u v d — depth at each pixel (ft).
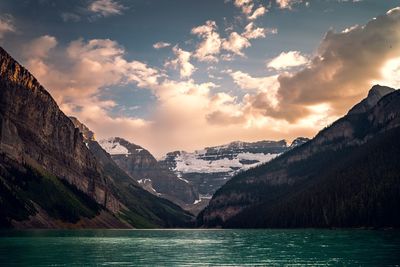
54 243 411.34
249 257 300.81
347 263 244.83
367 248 333.21
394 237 475.31
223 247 403.95
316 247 361.71
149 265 260.01
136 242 493.77
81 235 627.87
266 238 553.23
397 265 231.50
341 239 457.27
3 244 383.45
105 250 356.79
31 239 464.24
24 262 254.88
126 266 253.85
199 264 264.93
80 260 273.33
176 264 265.95
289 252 325.83
